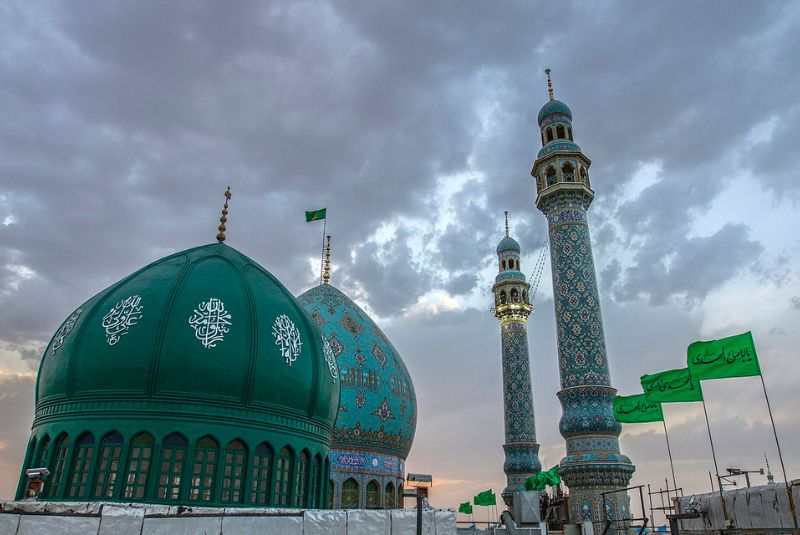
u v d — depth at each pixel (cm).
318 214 4038
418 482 1545
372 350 3400
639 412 2986
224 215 2739
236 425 2023
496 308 5209
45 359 2227
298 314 2434
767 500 1568
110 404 1964
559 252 3528
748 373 2144
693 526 1931
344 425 3102
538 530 2584
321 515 1457
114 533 1238
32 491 1830
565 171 3747
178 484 1900
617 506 2902
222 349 2059
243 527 1359
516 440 4647
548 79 4228
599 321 3325
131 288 2202
